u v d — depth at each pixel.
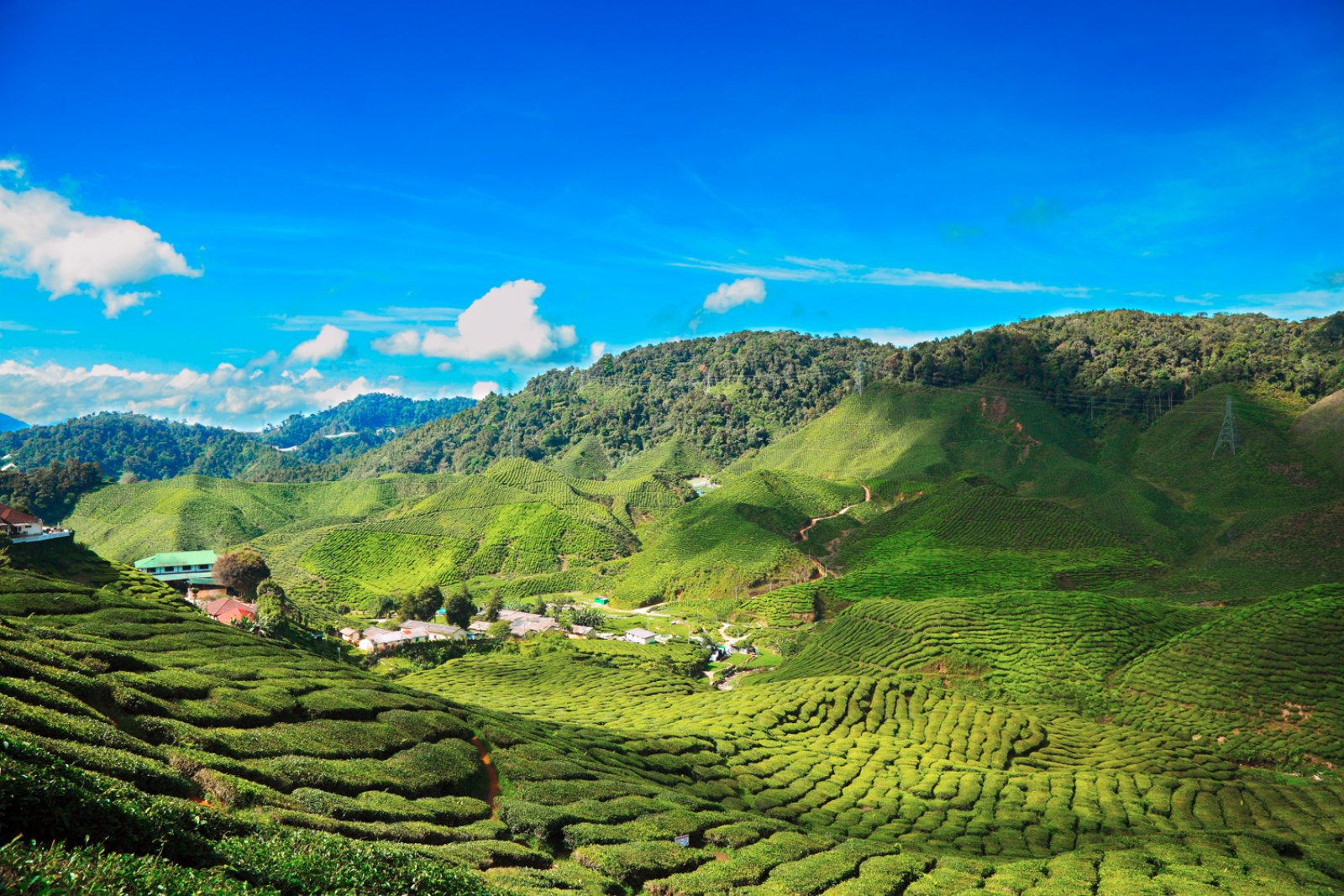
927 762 88.75
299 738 49.31
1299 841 69.25
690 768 74.62
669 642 163.00
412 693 68.88
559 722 84.94
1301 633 108.06
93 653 49.88
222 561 142.50
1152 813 77.19
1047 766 92.56
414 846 39.50
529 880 39.31
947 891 51.38
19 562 95.38
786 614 177.12
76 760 29.44
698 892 46.00
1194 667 109.62
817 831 67.50
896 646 131.12
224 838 27.11
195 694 50.69
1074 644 122.31
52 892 16.59
